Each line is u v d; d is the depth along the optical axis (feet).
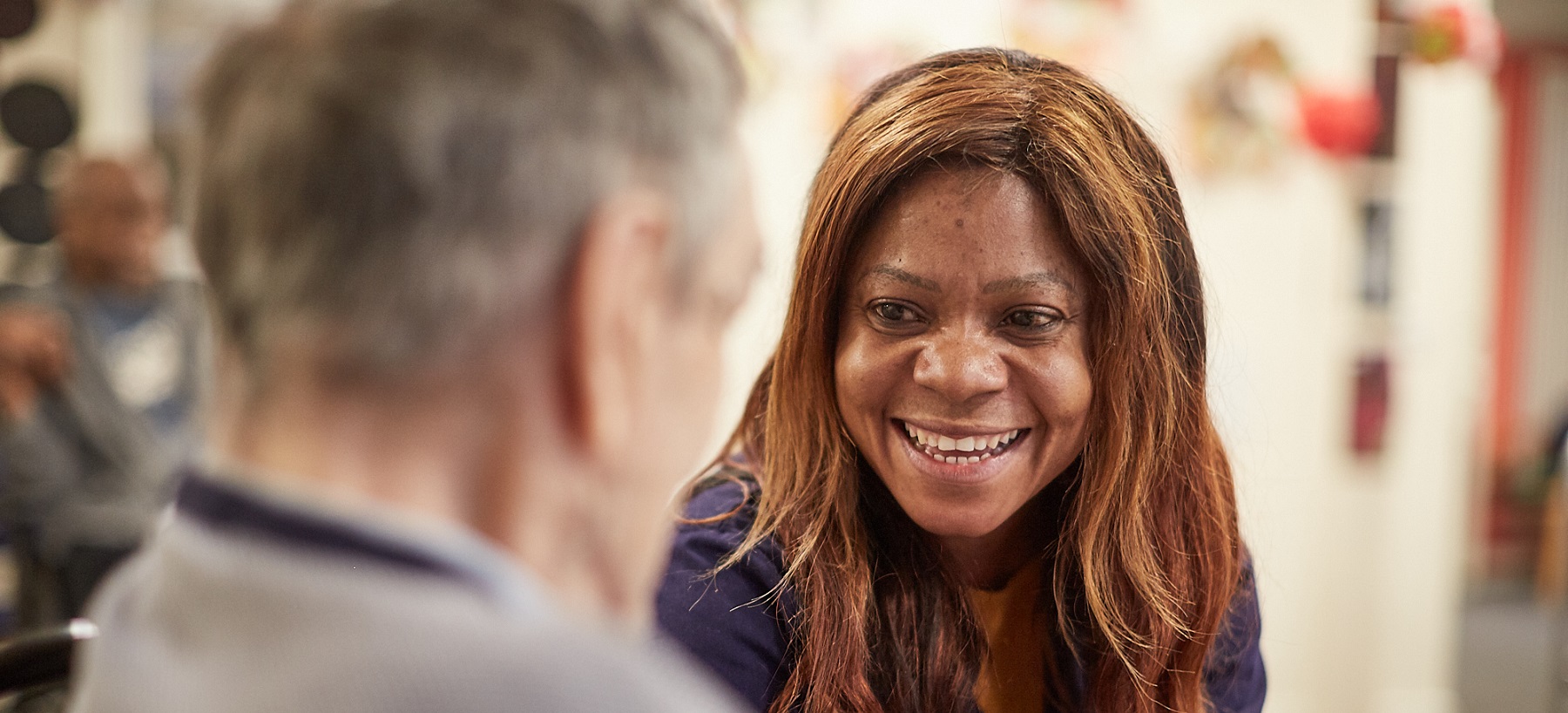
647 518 1.50
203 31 9.50
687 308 1.44
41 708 2.71
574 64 1.28
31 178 9.47
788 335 2.77
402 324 1.23
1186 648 3.01
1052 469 2.73
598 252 1.31
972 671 2.92
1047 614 3.03
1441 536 9.90
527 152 1.24
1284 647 9.68
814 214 2.72
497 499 1.34
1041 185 2.54
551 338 1.32
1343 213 9.43
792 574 2.78
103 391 7.41
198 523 1.31
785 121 8.92
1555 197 19.33
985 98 2.60
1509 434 19.33
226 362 1.35
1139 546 2.87
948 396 2.56
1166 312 2.80
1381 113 9.39
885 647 2.84
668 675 1.35
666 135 1.35
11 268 9.50
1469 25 9.05
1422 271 9.67
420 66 1.23
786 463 2.83
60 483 7.18
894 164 2.54
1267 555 4.64
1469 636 14.92
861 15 8.96
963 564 2.98
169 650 1.27
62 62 9.45
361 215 1.22
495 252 1.25
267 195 1.24
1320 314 9.46
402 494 1.29
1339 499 9.66
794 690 2.75
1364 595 9.78
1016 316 2.58
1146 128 2.90
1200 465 2.97
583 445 1.37
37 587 7.18
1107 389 2.69
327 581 1.22
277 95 1.25
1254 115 9.16
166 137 9.56
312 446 1.28
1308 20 9.21
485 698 1.18
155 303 7.80
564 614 1.36
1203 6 9.16
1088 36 9.00
